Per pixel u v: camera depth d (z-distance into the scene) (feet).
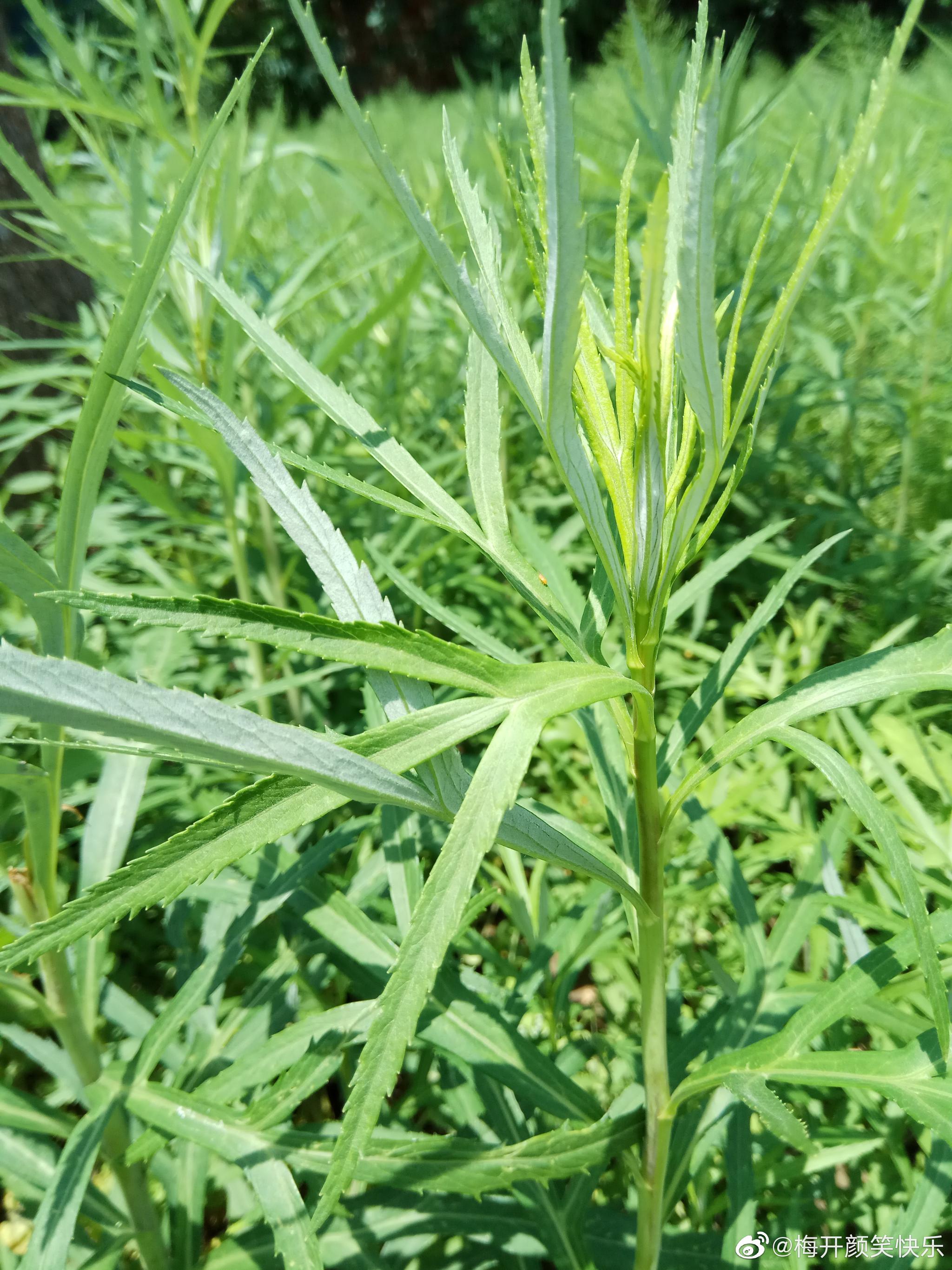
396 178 0.44
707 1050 0.97
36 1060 1.02
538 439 2.47
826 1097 1.14
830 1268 1.02
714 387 0.48
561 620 0.68
